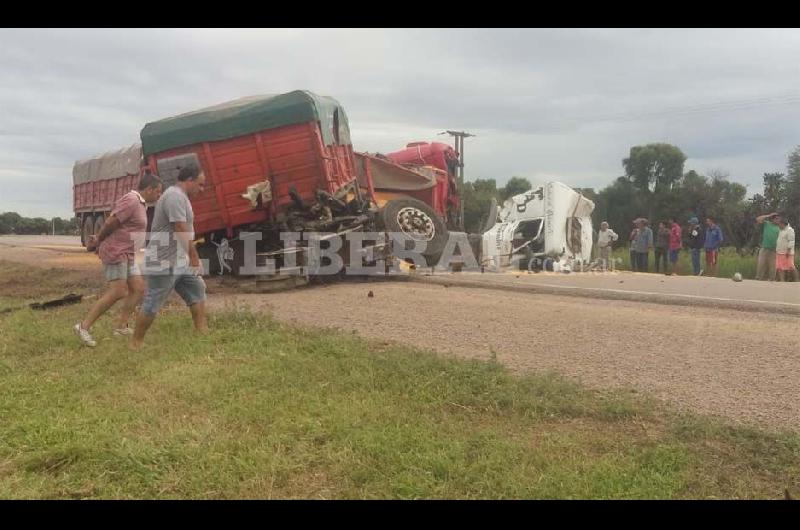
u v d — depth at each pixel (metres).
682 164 49.66
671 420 4.52
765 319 8.51
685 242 25.31
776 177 32.81
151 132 11.87
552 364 6.11
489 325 8.02
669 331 7.63
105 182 20.81
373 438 4.21
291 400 4.99
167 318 8.35
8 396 5.31
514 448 4.07
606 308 9.45
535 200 19.44
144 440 4.27
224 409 4.84
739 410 4.79
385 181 16.45
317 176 12.02
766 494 3.53
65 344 7.13
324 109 12.19
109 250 7.25
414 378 5.43
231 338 7.06
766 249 16.34
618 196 48.91
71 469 3.98
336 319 8.45
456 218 19.38
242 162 11.86
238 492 3.68
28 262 19.55
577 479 3.66
